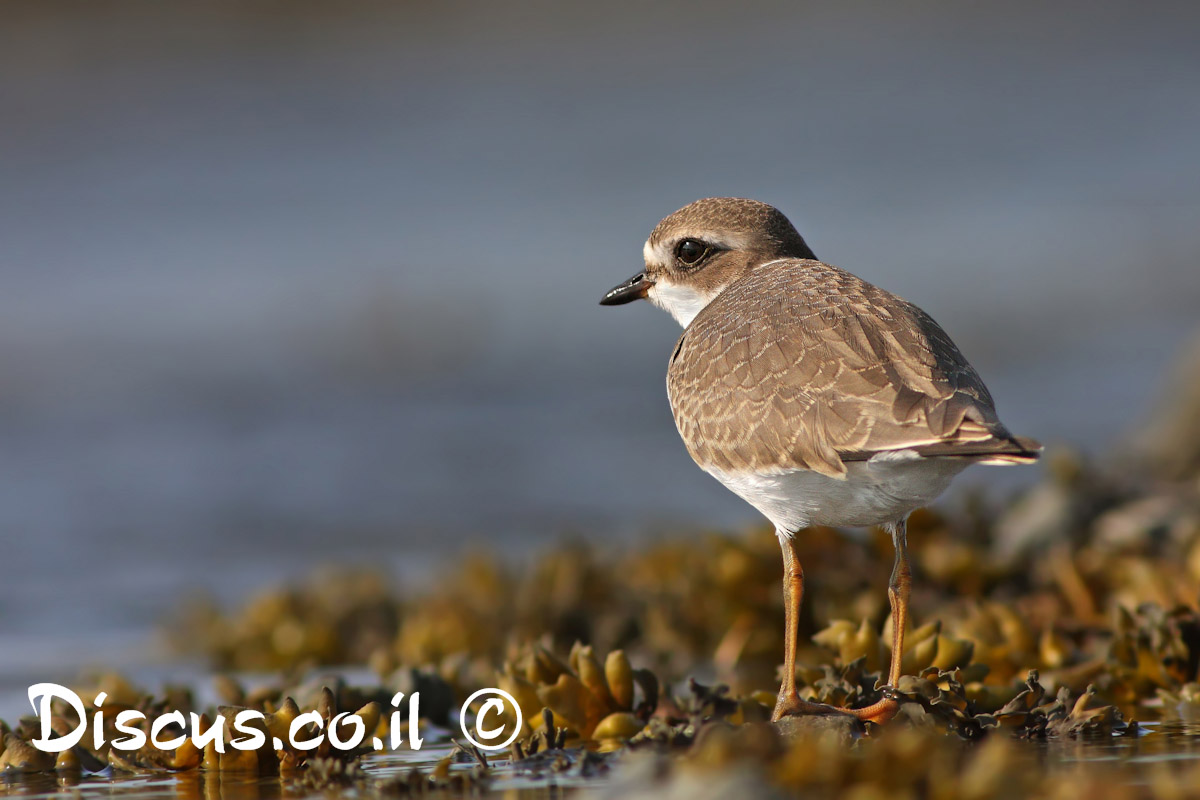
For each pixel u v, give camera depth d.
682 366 6.98
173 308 22.77
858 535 9.39
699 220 8.42
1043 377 19.27
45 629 11.32
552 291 22.98
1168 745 6.04
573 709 6.95
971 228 24.67
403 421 18.97
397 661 9.26
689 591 9.57
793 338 6.42
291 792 5.88
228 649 10.34
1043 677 7.41
